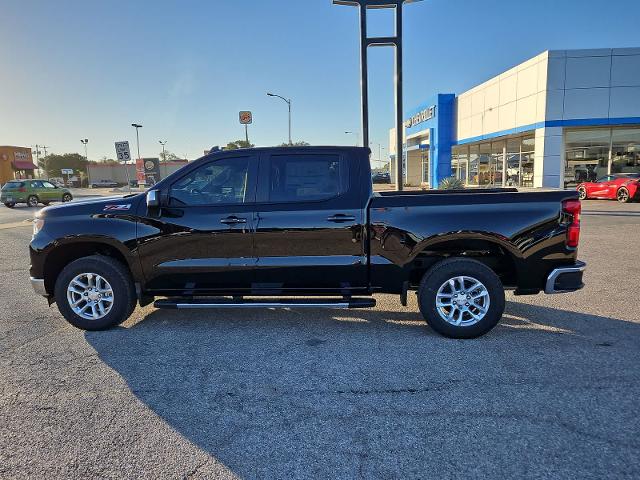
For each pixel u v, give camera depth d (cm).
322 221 475
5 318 558
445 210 464
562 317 534
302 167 490
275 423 317
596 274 738
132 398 354
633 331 484
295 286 488
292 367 408
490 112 2770
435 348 446
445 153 3381
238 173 494
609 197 2150
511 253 461
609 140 2308
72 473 264
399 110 1436
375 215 472
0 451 286
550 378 377
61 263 529
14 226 1631
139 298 504
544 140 2245
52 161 10825
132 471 266
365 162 488
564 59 2180
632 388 358
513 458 274
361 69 1451
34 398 355
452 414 325
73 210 505
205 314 567
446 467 267
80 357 435
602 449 281
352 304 471
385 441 294
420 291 472
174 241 488
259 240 480
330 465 271
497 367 400
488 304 460
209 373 398
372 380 380
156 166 3022
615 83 2158
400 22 1423
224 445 292
